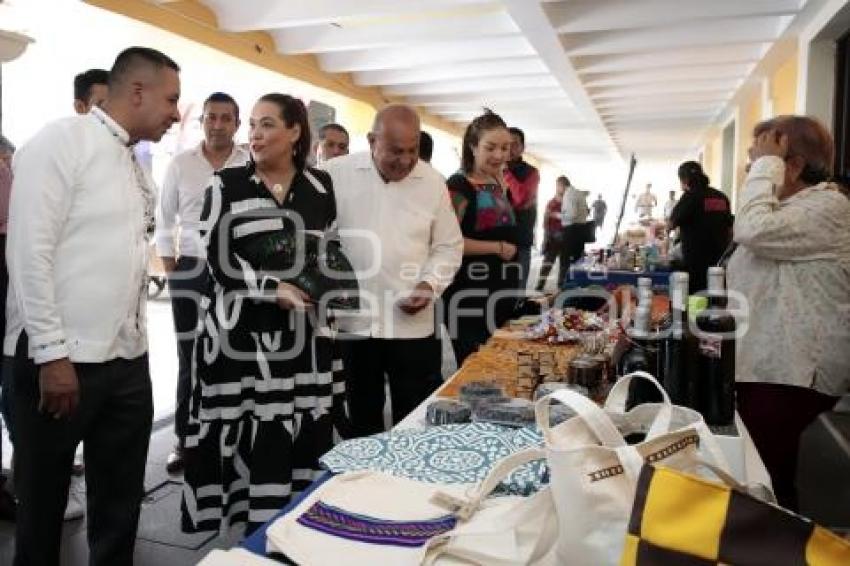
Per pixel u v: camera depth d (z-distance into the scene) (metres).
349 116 7.91
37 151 1.46
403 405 2.15
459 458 1.08
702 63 6.61
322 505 0.93
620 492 0.72
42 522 1.62
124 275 1.58
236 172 1.73
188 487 1.69
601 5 5.04
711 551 0.62
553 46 5.59
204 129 2.80
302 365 1.72
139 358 1.72
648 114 10.24
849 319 1.70
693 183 5.02
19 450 1.59
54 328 1.45
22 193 1.44
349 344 2.11
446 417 1.28
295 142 1.77
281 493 1.68
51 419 1.55
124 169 1.59
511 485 0.98
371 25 5.71
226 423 1.67
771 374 1.76
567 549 0.73
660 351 1.26
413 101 9.00
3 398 1.75
